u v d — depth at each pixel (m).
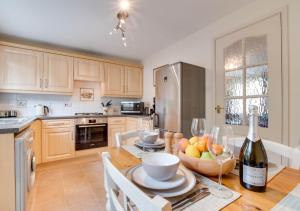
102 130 3.39
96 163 2.80
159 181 0.61
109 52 3.68
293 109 1.64
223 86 2.29
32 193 1.83
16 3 1.95
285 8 1.69
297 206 0.50
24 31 2.69
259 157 0.63
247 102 2.02
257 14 1.92
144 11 2.13
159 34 2.79
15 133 1.34
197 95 2.46
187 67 2.36
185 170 0.72
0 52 2.64
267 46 1.83
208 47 2.50
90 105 3.79
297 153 0.86
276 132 1.75
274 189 0.60
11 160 1.25
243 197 0.55
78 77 3.33
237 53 2.13
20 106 3.06
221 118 2.31
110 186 0.58
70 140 3.02
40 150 2.72
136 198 0.38
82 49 3.49
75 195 1.84
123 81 3.89
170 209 0.33
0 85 2.64
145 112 3.87
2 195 1.23
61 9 2.08
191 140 0.82
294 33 1.64
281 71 1.72
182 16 2.25
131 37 2.91
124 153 1.01
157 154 0.71
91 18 2.30
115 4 1.98
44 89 2.99
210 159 0.69
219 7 2.06
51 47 3.29
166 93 2.52
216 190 0.60
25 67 2.83
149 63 3.94
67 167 2.63
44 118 2.75
